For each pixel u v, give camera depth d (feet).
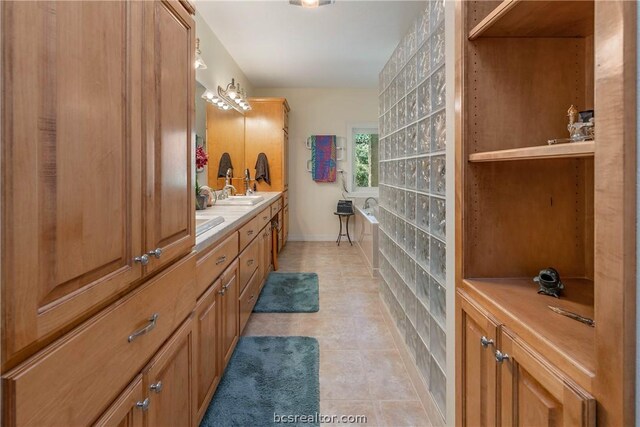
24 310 1.84
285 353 7.74
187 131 4.17
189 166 4.26
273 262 14.46
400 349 7.82
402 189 7.70
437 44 5.47
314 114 20.25
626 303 1.98
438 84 5.42
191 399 4.50
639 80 1.92
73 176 2.20
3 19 1.69
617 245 2.01
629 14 1.93
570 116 3.60
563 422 2.46
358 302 10.93
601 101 2.09
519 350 3.02
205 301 5.36
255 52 14.15
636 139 1.93
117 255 2.69
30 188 1.86
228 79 14.12
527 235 4.20
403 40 7.54
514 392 3.12
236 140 16.28
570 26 3.84
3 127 1.70
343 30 12.05
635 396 1.98
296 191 20.57
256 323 9.37
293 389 6.46
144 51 3.08
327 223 20.71
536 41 4.13
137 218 2.97
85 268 2.31
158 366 3.44
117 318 2.73
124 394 2.84
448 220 4.85
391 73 8.85
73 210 2.20
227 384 6.57
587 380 2.27
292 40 12.91
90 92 2.36
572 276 4.20
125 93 2.79
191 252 4.51
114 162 2.65
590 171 4.12
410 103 7.03
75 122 2.21
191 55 4.29
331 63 15.58
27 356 1.91
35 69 1.88
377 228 13.75
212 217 7.45
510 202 4.18
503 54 4.13
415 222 6.68
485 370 3.66
